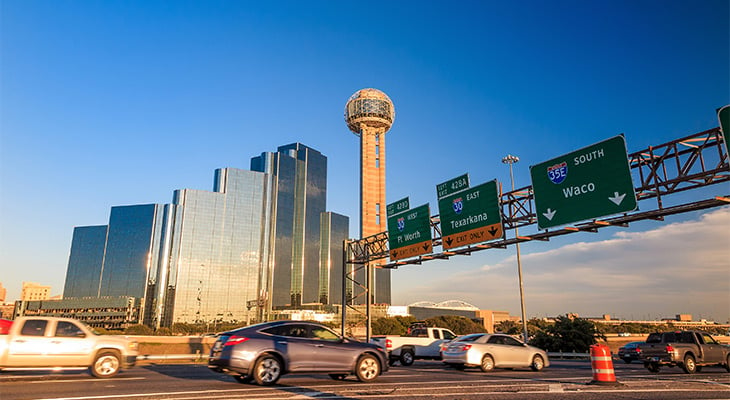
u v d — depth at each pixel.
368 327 31.55
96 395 9.23
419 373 15.45
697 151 16.05
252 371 11.04
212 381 12.14
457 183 25.11
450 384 11.77
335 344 12.11
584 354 34.91
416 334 22.14
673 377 14.35
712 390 10.65
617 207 17.34
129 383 11.55
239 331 11.51
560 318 42.78
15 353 11.93
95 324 193.00
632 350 23.97
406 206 29.06
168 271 198.12
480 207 23.59
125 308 189.75
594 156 18.38
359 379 12.20
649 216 17.30
